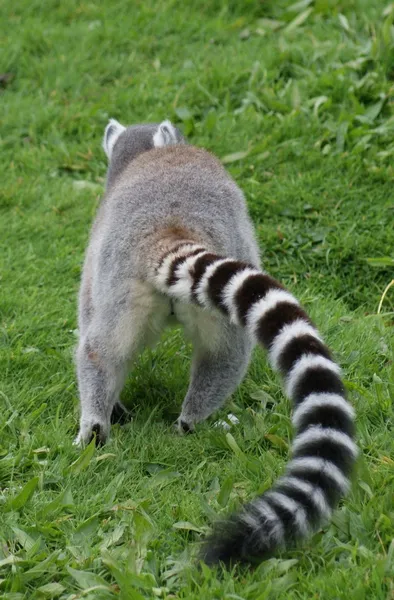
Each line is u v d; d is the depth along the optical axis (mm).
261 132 15109
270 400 9688
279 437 8703
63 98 17234
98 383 8914
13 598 6742
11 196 14578
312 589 6586
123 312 8750
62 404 9742
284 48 16828
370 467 8164
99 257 9109
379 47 15633
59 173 15484
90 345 8984
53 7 20125
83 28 19062
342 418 6320
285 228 12992
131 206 9062
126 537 7441
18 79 18000
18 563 7090
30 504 7934
